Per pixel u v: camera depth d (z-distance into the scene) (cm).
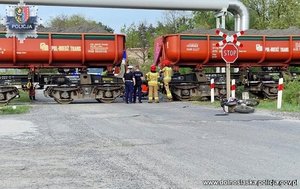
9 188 600
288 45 2511
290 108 1669
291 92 1897
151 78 2269
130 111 1708
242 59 2483
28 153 845
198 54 2397
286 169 685
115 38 2333
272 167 700
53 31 2306
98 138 1015
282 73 2556
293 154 802
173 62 2427
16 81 2278
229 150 848
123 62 2373
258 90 2481
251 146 887
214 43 2412
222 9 3100
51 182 630
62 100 2266
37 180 642
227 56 1680
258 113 1542
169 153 828
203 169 693
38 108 1909
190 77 2442
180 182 616
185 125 1238
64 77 2291
